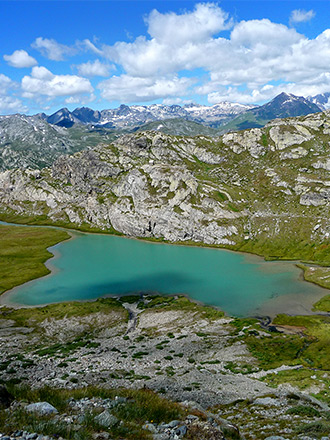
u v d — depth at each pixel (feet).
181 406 96.68
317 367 240.12
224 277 508.94
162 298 427.74
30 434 58.13
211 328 332.39
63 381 192.54
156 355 262.88
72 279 511.81
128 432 67.77
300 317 357.82
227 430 84.28
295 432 101.14
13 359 250.57
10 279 513.86
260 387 191.93
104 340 304.91
